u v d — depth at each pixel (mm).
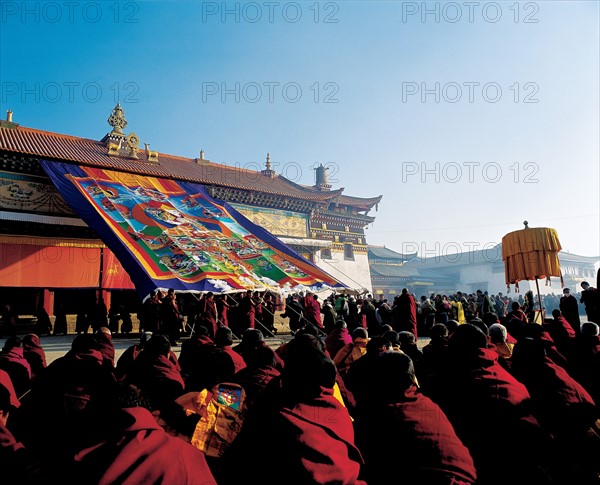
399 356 3553
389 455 3197
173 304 16594
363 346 7520
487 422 4129
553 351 7418
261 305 19625
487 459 4078
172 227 20078
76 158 24891
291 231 34594
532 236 17297
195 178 30234
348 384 6125
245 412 4301
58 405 4965
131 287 24328
